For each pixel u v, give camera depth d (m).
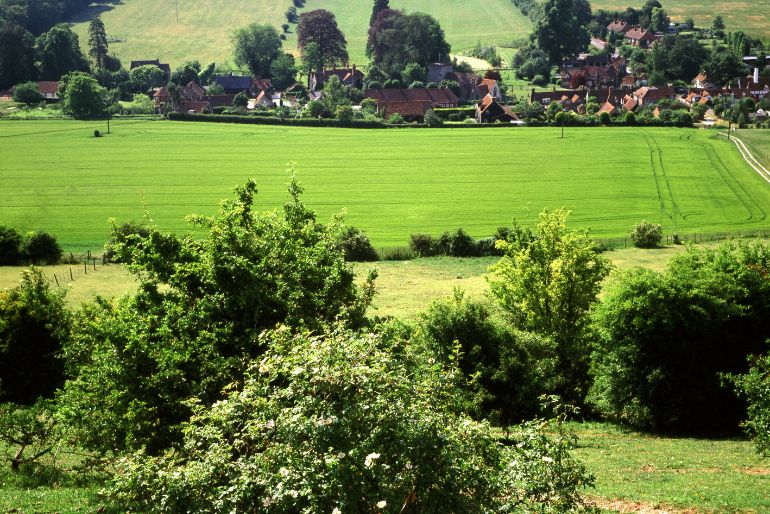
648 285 50.75
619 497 31.55
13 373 56.03
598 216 134.62
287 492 18.19
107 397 32.28
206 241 36.94
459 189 155.38
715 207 138.75
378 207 142.88
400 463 19.38
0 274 97.94
